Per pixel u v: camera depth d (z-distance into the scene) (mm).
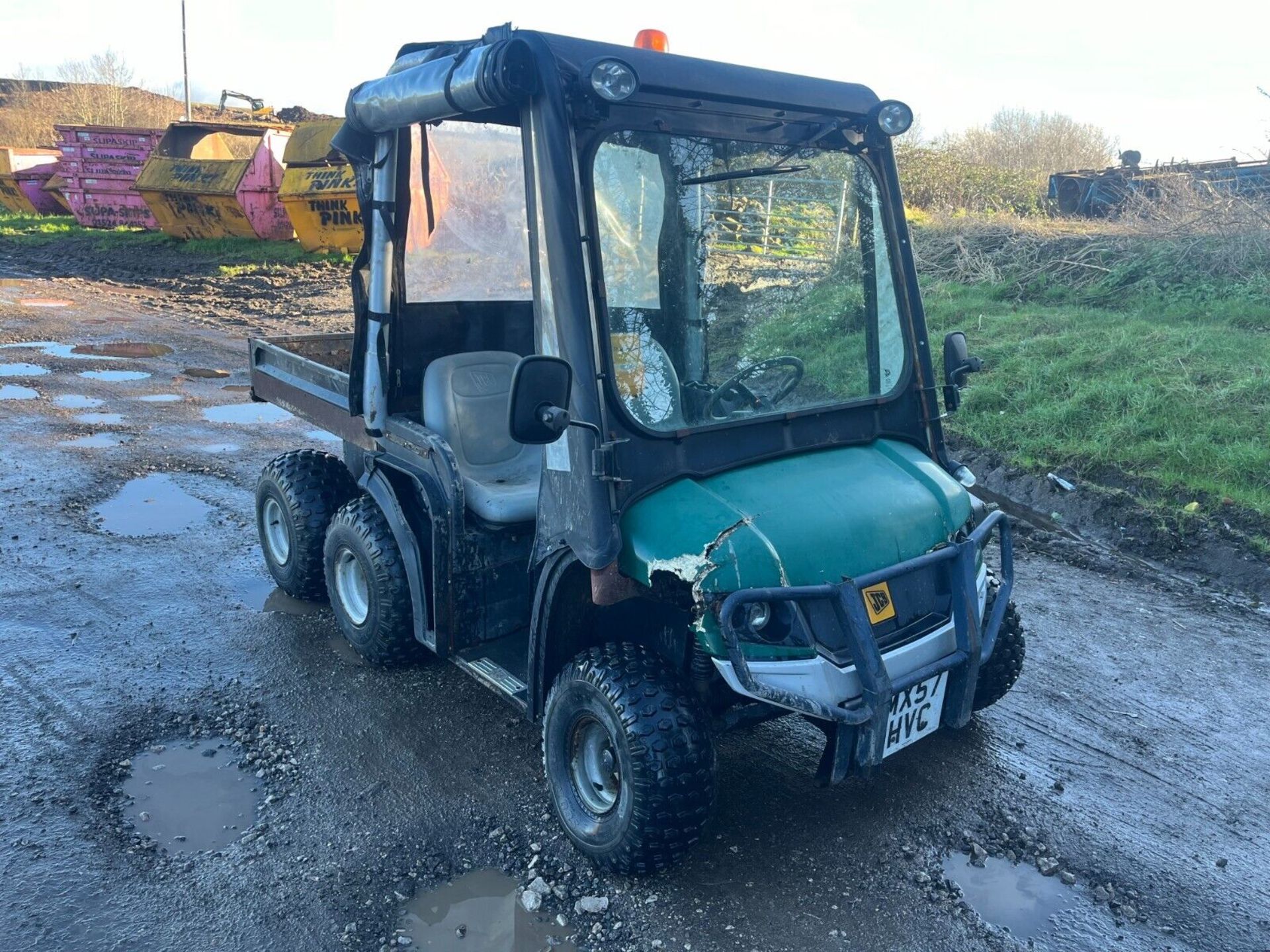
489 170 4770
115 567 6000
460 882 3434
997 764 4215
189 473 7816
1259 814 3908
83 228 26094
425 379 4590
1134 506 7074
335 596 4969
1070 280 12789
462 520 4055
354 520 4672
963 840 3697
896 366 3967
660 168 3367
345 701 4590
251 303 16531
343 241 20016
